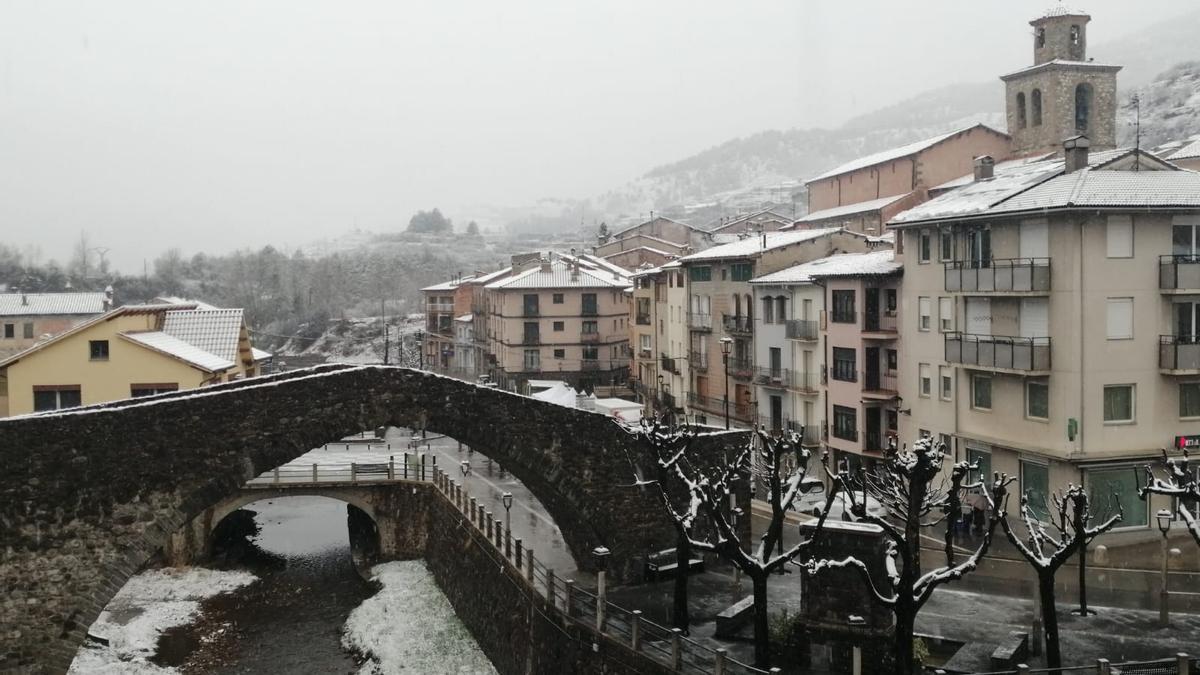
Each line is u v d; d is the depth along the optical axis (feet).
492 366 355.56
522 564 122.83
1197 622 94.63
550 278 328.08
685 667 84.07
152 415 94.17
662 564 118.32
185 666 129.49
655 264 360.48
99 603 91.71
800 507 155.94
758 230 293.43
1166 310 133.18
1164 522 91.91
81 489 91.09
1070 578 112.06
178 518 95.25
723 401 227.40
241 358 214.07
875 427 175.42
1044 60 225.15
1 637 89.04
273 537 198.08
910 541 81.20
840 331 180.45
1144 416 132.05
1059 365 131.23
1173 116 366.43
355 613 147.33
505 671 120.06
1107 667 73.61
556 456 115.14
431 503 173.68
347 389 104.42
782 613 94.07
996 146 241.76
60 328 343.67
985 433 146.61
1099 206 126.62
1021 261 137.59
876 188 257.34
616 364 330.95
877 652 84.79
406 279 629.51
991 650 86.74
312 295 552.41
